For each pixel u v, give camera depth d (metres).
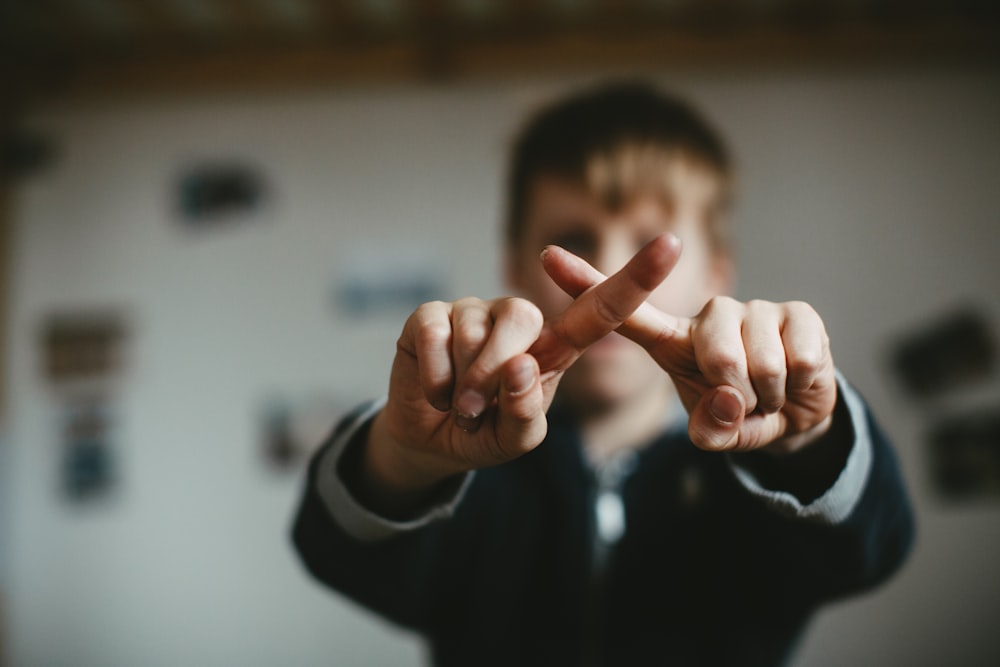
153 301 1.10
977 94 1.06
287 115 1.12
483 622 0.51
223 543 1.05
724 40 1.07
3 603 1.05
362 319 1.07
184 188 1.12
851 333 1.01
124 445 1.07
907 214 1.04
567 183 0.63
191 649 1.03
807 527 0.37
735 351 0.32
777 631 0.48
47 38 1.09
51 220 1.12
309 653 1.02
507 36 1.09
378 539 0.38
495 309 0.32
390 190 1.09
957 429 0.98
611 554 0.51
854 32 1.05
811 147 1.05
